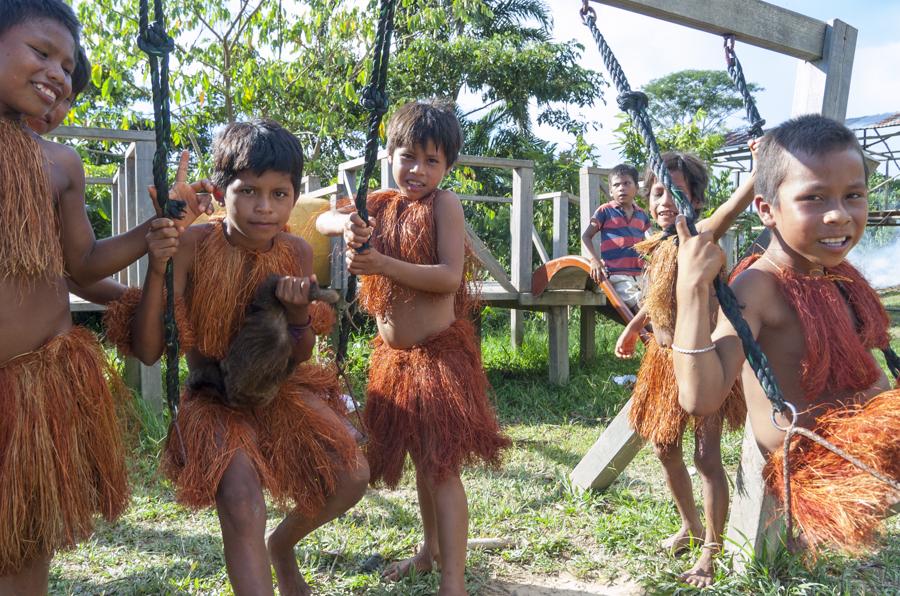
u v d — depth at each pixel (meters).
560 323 8.00
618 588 3.31
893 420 2.12
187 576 3.32
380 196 3.25
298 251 2.87
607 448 4.29
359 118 14.02
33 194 2.26
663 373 3.46
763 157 2.43
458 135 3.16
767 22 3.76
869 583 3.25
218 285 2.62
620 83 2.56
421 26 14.12
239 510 2.44
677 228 2.31
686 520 3.63
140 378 5.93
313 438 2.77
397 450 3.07
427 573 3.35
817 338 2.39
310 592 3.08
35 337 2.36
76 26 2.34
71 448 2.34
